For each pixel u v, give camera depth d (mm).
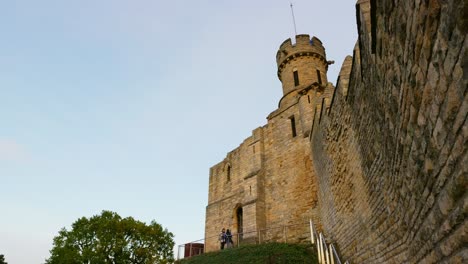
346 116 10953
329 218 16453
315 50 31531
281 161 26500
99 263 21922
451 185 3002
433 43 2777
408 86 3756
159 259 24828
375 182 8188
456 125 2645
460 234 3035
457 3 2201
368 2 5578
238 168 31422
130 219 25609
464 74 2330
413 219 5105
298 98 27250
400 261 6941
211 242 30453
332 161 14281
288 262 15070
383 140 6297
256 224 24875
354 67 8047
